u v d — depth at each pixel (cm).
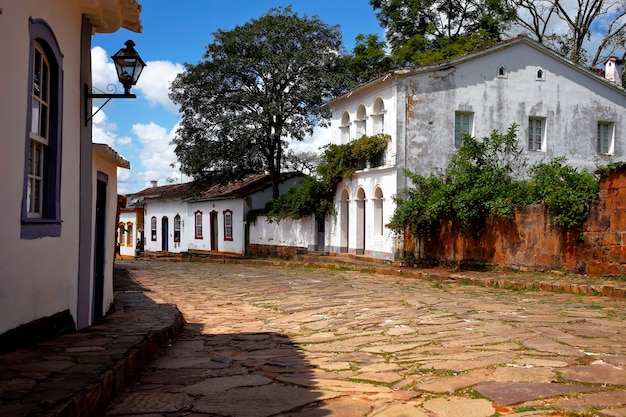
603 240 1423
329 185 2638
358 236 2497
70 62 733
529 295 1299
